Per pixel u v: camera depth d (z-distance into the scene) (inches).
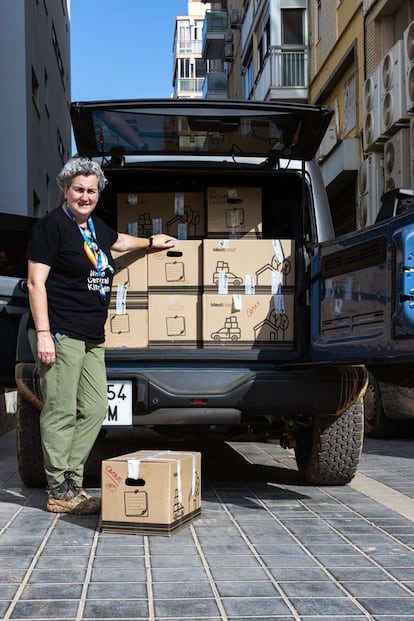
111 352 191.2
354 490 207.5
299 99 896.9
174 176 211.8
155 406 184.5
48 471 178.5
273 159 206.5
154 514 156.1
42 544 149.6
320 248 183.8
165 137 198.5
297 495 199.9
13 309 220.4
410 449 296.7
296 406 187.0
